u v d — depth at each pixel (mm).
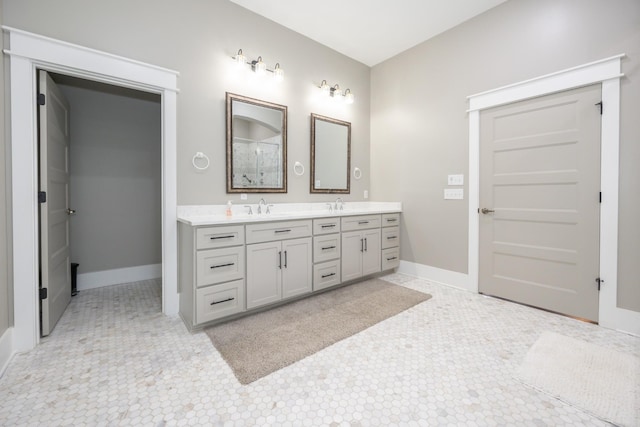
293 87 3104
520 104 2553
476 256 2896
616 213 2102
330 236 2818
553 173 2387
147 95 3285
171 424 1248
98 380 1528
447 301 2682
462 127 2963
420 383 1523
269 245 2379
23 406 1337
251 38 2773
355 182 3754
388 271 3619
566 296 2350
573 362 1696
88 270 3047
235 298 2205
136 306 2553
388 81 3688
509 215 2654
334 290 2986
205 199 2527
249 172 2775
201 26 2484
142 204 3359
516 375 1584
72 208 2943
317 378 1562
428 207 3287
